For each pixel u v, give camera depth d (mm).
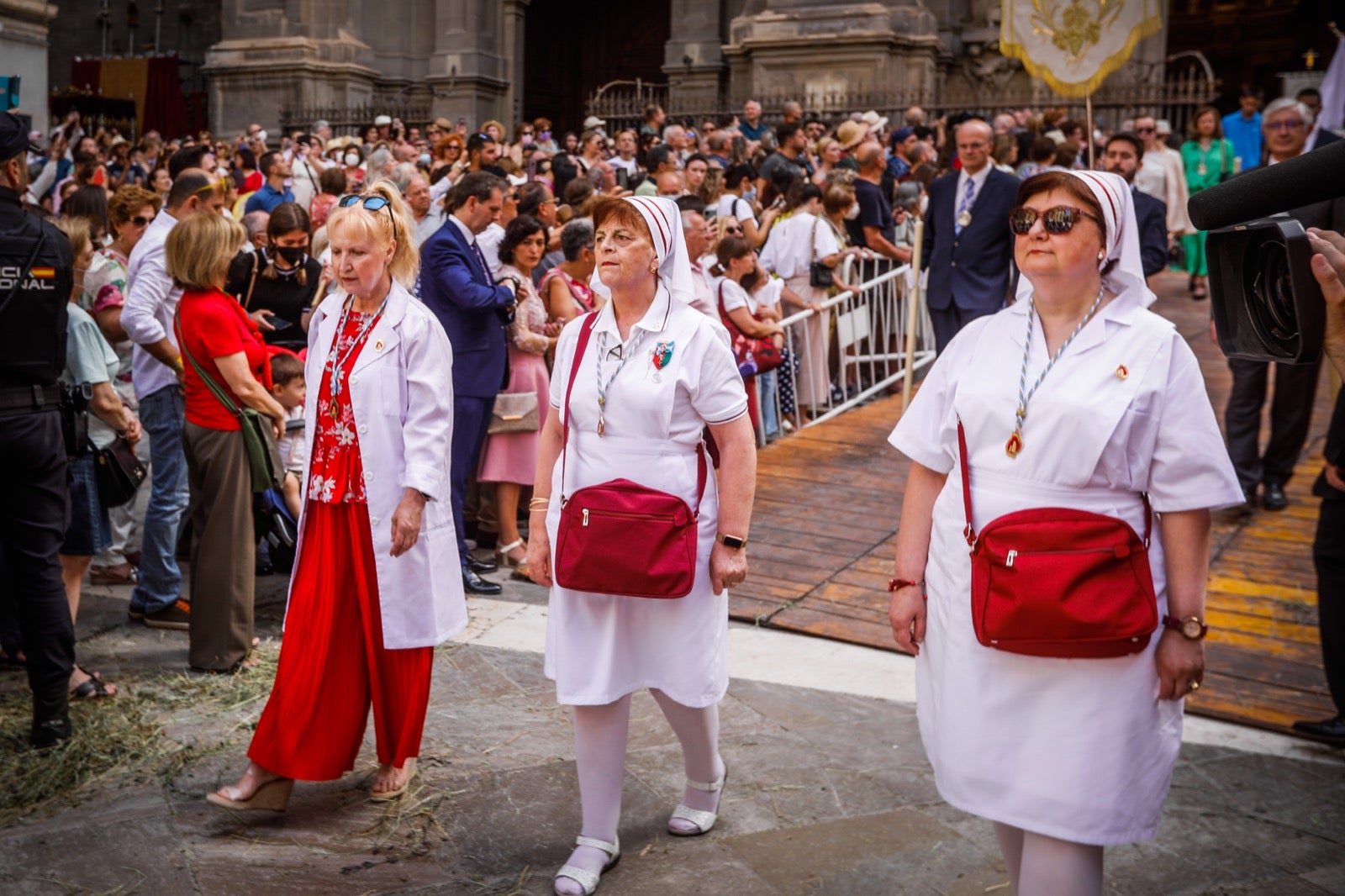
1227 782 3955
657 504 3166
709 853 3498
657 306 3277
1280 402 6555
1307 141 6254
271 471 4766
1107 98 18594
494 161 10930
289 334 6426
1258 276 2307
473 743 4195
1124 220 2570
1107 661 2518
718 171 10242
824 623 5328
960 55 21297
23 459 3930
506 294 5664
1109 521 2492
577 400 3297
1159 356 2545
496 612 5531
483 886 3322
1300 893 3316
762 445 8047
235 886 3281
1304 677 4727
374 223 3611
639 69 30016
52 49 31797
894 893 3305
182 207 5242
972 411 2656
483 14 24859
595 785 3359
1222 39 30031
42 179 14828
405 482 3658
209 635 4727
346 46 24203
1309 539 6195
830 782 3934
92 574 5914
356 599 3707
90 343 4703
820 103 20453
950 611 2693
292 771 3592
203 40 30812
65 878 3297
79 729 4176
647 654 3346
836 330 9273
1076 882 2555
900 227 10539
